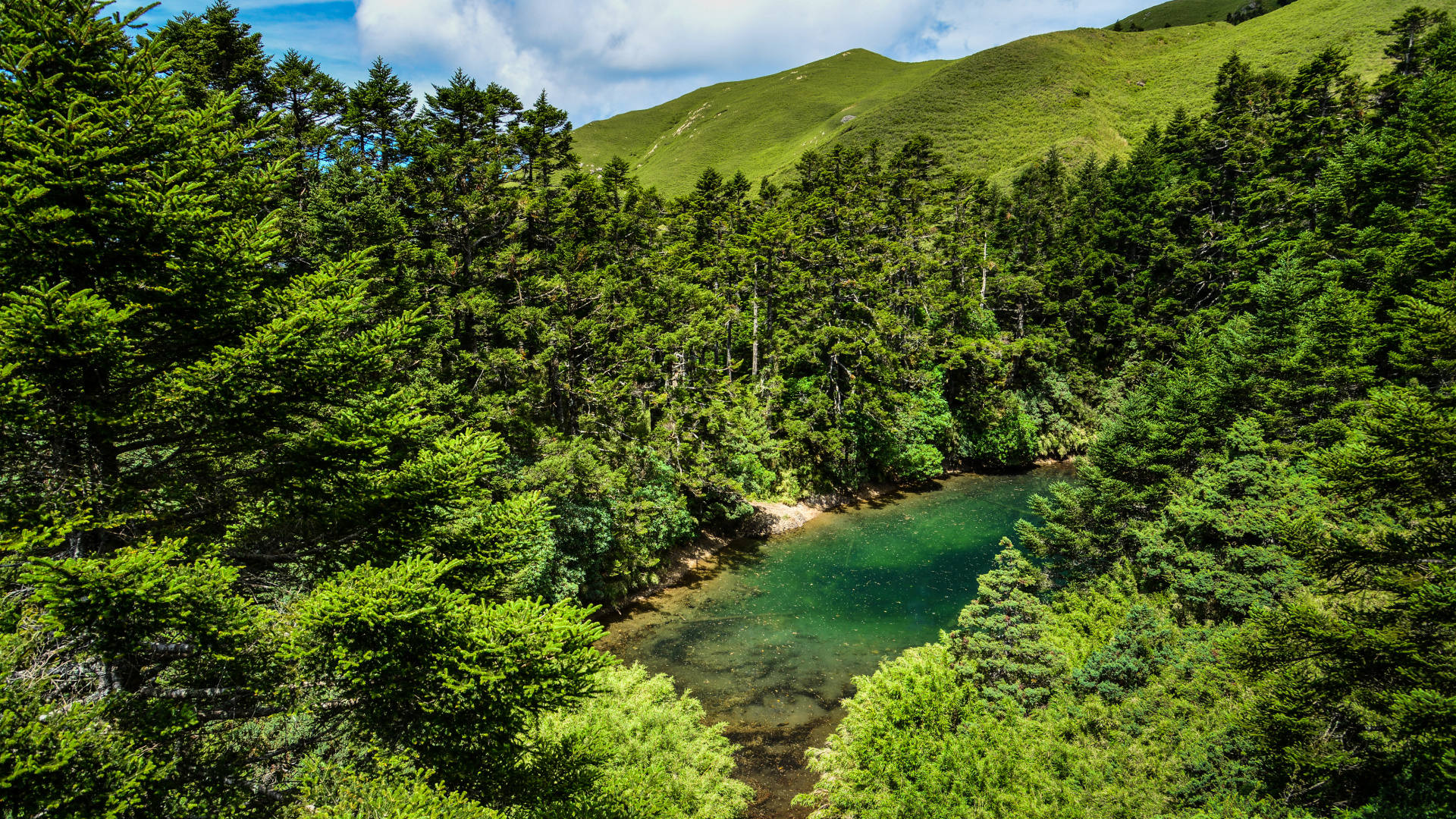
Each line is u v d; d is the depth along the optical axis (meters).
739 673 25.38
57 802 5.41
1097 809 12.73
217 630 6.44
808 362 50.31
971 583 33.59
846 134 127.31
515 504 9.54
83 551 7.47
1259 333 29.73
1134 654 18.03
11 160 6.95
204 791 7.03
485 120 35.47
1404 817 10.48
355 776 7.30
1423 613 10.25
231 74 28.59
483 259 30.00
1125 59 134.12
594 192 40.19
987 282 61.12
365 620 6.90
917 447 50.03
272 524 8.99
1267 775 12.86
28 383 6.35
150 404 7.69
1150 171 64.31
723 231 56.19
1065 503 27.05
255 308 8.23
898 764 15.25
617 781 10.64
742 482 40.59
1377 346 25.09
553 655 7.91
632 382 35.25
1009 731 15.09
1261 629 12.89
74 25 7.24
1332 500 19.58
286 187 24.06
